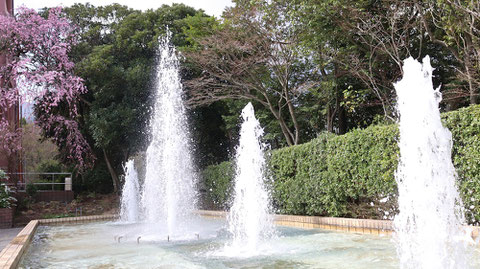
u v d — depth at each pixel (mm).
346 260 4227
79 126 16562
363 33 9906
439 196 3629
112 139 15711
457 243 3514
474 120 5289
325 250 4922
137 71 15086
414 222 3809
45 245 6348
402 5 8961
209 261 4395
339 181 7594
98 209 14227
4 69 11945
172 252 5094
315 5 9203
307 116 14742
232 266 4082
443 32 9742
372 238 5906
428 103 3764
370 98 12281
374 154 6773
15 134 11773
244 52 12914
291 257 4516
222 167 12461
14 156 12250
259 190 6207
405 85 3898
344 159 7426
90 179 17828
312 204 8281
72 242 6641
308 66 13531
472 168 5328
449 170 3633
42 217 11773
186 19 14781
